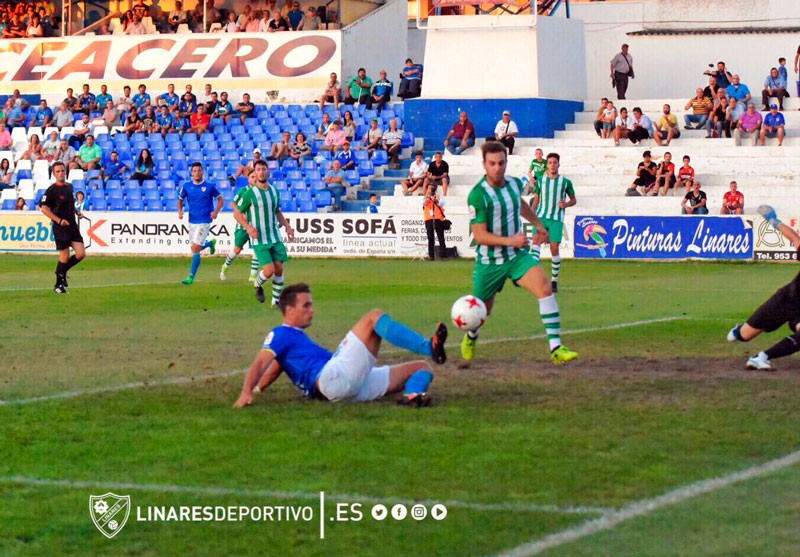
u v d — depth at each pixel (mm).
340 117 51562
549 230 27047
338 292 26766
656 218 39000
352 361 12141
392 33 57938
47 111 55469
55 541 7961
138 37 57219
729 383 13734
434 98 50188
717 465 9648
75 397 12938
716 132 47094
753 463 9719
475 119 49781
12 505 8734
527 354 16297
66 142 51875
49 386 13688
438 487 9047
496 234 14703
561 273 33625
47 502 8797
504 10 51906
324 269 35438
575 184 46094
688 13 56000
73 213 26859
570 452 10117
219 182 49438
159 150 51750
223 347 17156
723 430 11000
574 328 19500
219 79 55938
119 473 9578
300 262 39125
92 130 54000
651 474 9359
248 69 55656
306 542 7883
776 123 46375
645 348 16922
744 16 55094
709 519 8188
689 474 9367
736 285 29047
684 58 56188
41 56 58375
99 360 15805
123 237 44938
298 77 55000
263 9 57219
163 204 48562
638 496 8750
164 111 53344
